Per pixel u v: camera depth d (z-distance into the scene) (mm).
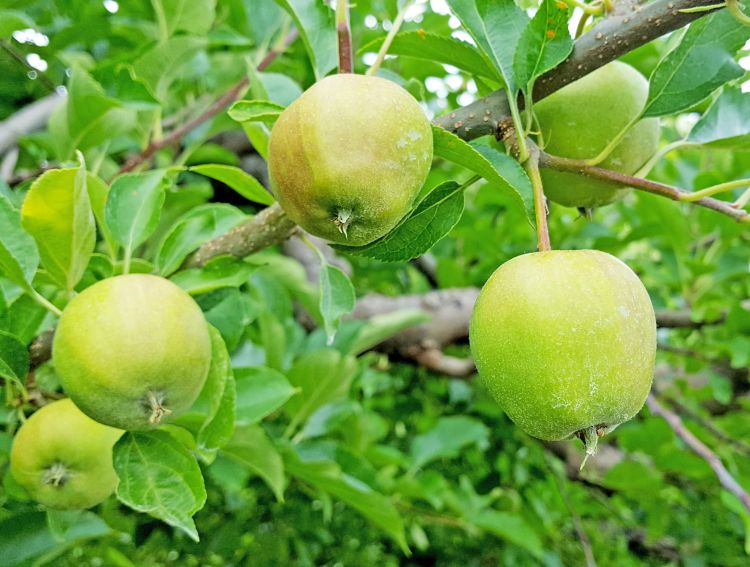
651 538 875
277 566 926
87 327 281
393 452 720
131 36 645
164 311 288
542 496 1069
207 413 333
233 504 788
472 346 297
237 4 670
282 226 350
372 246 310
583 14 339
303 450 554
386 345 756
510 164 305
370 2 675
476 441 839
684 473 806
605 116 345
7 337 319
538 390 273
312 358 550
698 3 306
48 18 671
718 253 739
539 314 272
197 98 714
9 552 387
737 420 847
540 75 317
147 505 281
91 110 423
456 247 901
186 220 374
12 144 583
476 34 329
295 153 265
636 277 292
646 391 283
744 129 350
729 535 1081
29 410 360
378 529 1040
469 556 1125
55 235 307
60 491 332
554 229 739
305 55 702
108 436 333
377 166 262
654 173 730
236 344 397
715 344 739
